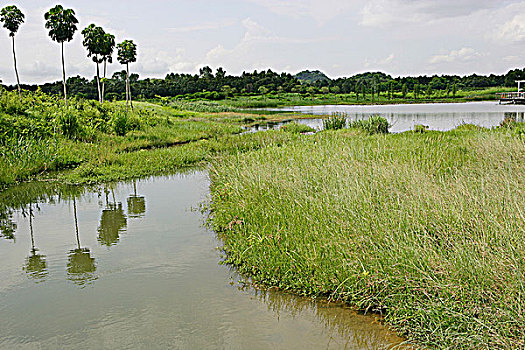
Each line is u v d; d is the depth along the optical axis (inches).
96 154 577.0
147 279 208.4
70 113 696.4
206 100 3393.2
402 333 149.9
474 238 172.4
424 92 4069.9
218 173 390.3
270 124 1320.1
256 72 5039.4
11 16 867.4
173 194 390.3
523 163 286.8
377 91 4291.3
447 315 139.9
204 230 280.8
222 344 152.2
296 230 216.4
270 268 199.0
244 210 267.3
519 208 182.2
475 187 226.7
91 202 363.9
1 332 164.4
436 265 162.1
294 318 168.1
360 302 165.8
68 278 212.1
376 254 176.2
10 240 270.4
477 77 4404.5
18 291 199.2
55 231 286.8
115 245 257.0
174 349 150.6
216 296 189.0
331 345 148.7
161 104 2086.6
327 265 185.5
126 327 166.1
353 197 228.2
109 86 3046.3
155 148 705.6
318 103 3528.5
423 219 198.7
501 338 123.6
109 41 1212.5
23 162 484.7
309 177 280.7
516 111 1577.3
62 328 166.4
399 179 253.0
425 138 510.9
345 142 447.5
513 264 148.2
